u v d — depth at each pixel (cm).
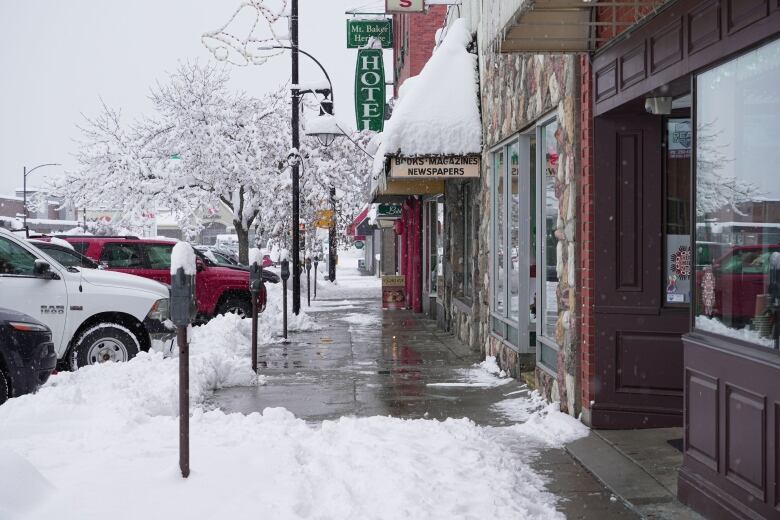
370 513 521
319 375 1195
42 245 1501
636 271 798
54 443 669
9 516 473
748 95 527
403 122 1373
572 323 845
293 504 520
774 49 498
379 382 1129
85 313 1174
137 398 868
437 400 995
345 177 3378
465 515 523
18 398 838
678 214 798
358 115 2261
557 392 908
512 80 1134
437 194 1873
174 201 3177
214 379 1083
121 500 518
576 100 831
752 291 516
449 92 1396
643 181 794
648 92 689
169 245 1741
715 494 546
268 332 1673
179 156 3127
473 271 1462
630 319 798
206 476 568
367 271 6075
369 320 2109
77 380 980
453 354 1428
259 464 602
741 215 534
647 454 713
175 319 567
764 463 491
